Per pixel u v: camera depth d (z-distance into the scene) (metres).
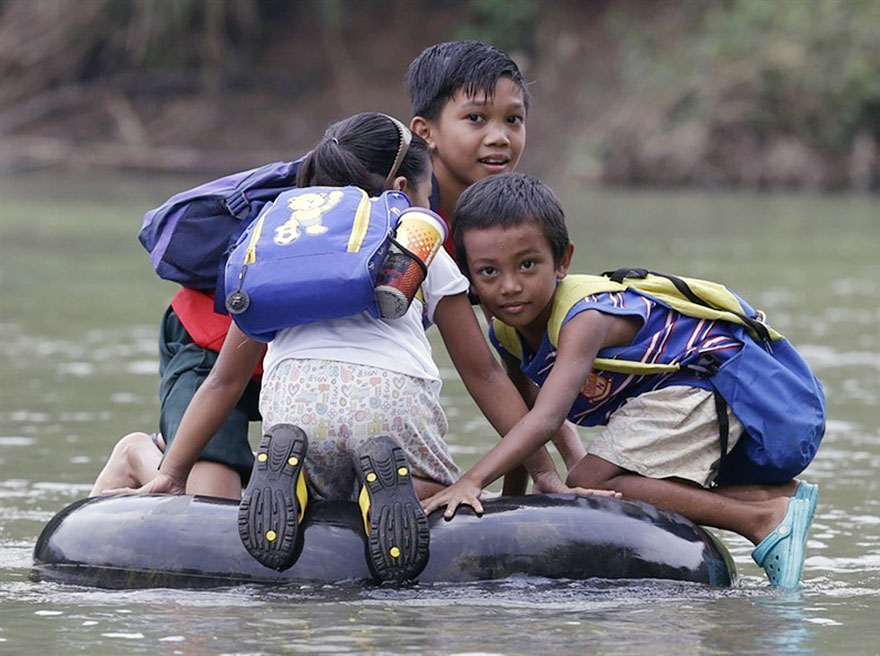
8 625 8.94
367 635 8.66
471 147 12.08
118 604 9.45
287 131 70.62
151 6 70.62
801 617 9.37
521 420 10.45
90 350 22.39
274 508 9.80
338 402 10.21
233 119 71.19
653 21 71.00
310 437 10.25
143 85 72.69
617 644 8.55
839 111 63.41
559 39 71.81
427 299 10.71
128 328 24.72
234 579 9.91
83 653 8.34
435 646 8.42
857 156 63.28
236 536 10.04
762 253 36.03
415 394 10.37
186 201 12.02
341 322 10.35
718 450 10.99
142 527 10.18
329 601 9.48
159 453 11.84
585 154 65.19
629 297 10.96
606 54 70.69
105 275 31.91
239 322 10.27
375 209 10.30
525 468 11.72
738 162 63.62
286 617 9.06
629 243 37.34
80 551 10.21
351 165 11.02
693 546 10.27
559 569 9.95
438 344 23.44
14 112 71.38
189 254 11.95
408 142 11.29
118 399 18.36
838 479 14.31
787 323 24.95
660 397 10.98
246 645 8.45
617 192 60.62
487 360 10.82
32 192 55.12
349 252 10.02
